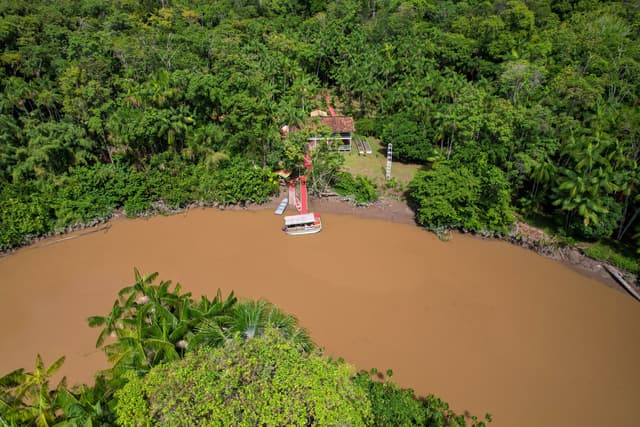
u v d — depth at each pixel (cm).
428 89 6581
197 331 2394
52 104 5412
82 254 4384
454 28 8319
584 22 7544
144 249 4444
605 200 4253
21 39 6262
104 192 5000
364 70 7188
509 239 4609
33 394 2230
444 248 4497
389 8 9644
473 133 5275
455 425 2158
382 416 2077
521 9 7769
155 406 1783
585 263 4256
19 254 4412
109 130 5166
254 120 5400
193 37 7469
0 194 4556
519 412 2836
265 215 5050
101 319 2747
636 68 5962
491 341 3366
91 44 6172
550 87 5828
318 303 3691
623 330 3509
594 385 3039
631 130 4453
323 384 1838
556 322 3566
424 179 4872
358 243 4541
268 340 2048
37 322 3544
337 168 5378
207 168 5272
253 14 9606
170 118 5097
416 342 3334
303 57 8075
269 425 1662
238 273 4050
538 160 4672
